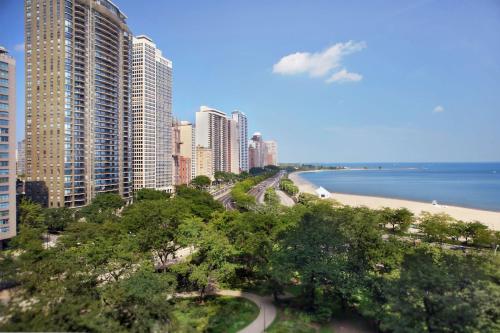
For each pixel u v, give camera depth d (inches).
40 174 4712.1
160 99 7391.7
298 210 3312.0
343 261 1728.6
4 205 3041.3
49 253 2107.5
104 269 1758.1
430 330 1122.7
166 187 7613.2
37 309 962.7
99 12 5329.7
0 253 1942.7
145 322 1115.9
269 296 1908.2
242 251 2137.1
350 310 1688.0
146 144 6879.9
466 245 3356.3
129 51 6131.9
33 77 4783.5
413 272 1269.7
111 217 3806.6
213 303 1795.0
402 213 3678.6
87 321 959.0
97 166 5226.4
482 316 1067.3
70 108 4766.2
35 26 4805.6
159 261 2534.5
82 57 4965.6
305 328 1494.8
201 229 2172.7
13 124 3152.1
